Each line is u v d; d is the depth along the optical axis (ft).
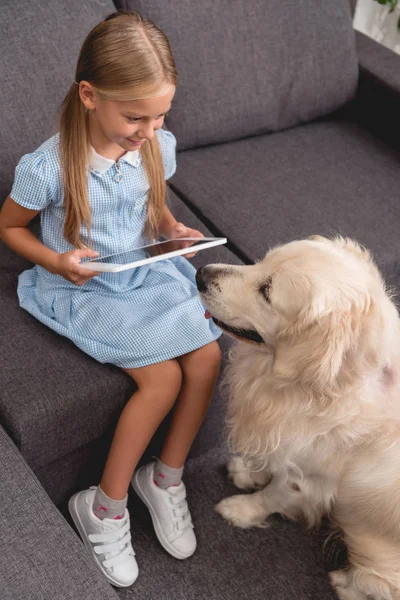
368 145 7.61
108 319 4.59
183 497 5.13
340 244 4.55
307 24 7.17
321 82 7.45
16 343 4.65
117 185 4.56
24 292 4.97
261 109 7.15
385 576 4.52
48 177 4.35
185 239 4.79
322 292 3.90
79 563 3.54
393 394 4.29
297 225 6.23
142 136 4.25
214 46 6.63
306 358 3.92
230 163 6.95
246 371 4.72
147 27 4.13
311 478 4.75
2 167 5.31
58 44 5.47
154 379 4.57
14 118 5.30
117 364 4.59
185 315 4.71
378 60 7.93
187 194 6.52
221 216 6.28
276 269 4.20
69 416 4.40
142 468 5.16
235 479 5.62
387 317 4.06
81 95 4.17
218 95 6.81
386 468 4.31
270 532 5.38
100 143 4.40
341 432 4.34
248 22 6.78
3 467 3.91
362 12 10.14
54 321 4.71
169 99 4.20
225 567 5.08
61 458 4.76
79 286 4.73
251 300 4.29
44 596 3.38
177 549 4.98
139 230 4.98
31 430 4.26
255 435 4.66
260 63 6.97
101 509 4.65
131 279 4.90
